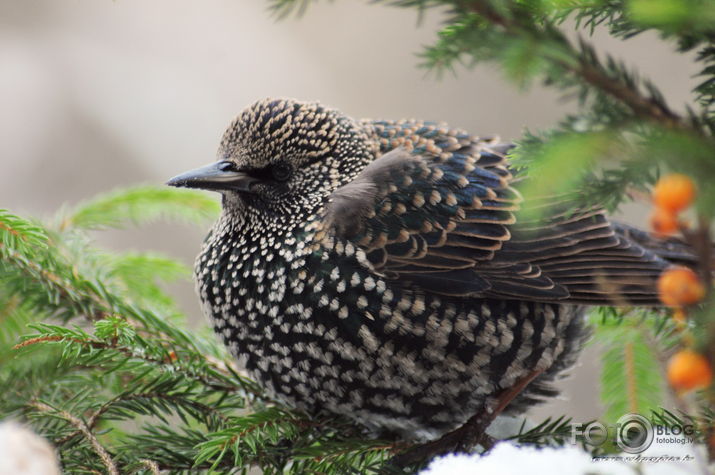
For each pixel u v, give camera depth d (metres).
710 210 2.31
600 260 2.46
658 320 2.46
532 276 2.45
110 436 2.47
